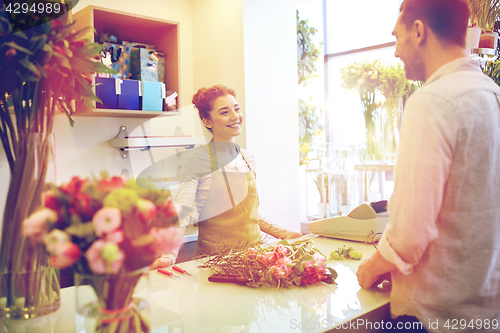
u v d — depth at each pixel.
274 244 1.56
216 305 0.94
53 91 0.84
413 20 0.91
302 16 3.50
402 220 0.82
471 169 0.83
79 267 0.62
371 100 2.43
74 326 0.81
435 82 0.86
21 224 0.81
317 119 3.45
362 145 2.54
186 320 0.85
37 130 0.81
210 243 1.52
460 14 0.87
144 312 0.67
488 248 0.86
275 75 3.10
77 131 2.71
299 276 1.08
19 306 0.83
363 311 0.90
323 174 3.05
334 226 1.66
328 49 3.33
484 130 0.84
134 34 2.97
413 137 0.82
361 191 2.67
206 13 3.31
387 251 0.86
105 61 2.65
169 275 1.18
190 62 3.50
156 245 0.62
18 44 0.77
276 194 3.07
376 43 3.03
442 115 0.80
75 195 0.60
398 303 0.91
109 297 0.64
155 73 2.89
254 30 2.99
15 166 0.79
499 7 2.06
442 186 0.80
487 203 0.85
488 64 1.94
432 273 0.86
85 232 0.59
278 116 3.11
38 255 0.84
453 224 0.84
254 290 1.05
